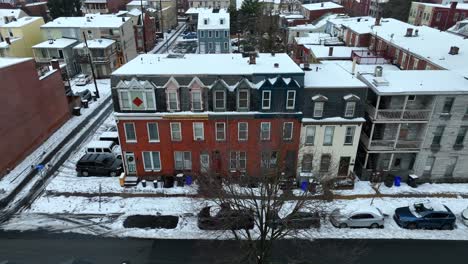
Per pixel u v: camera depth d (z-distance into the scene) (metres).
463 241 25.94
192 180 32.25
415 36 50.41
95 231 26.86
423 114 30.00
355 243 25.78
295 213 21.42
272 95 29.61
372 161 33.25
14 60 36.34
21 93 36.06
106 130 43.75
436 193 31.44
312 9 90.56
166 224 27.64
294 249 25.30
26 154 37.38
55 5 89.38
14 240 25.89
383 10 94.94
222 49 77.25
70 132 43.31
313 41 65.06
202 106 30.08
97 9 109.81
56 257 24.30
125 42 70.31
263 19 88.38
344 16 79.56
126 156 32.31
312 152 31.77
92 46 61.59
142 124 30.64
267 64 32.16
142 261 24.08
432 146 31.47
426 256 24.48
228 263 23.95
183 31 107.31
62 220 28.06
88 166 33.62
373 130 30.86
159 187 31.98
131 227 27.30
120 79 29.30
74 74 65.06
